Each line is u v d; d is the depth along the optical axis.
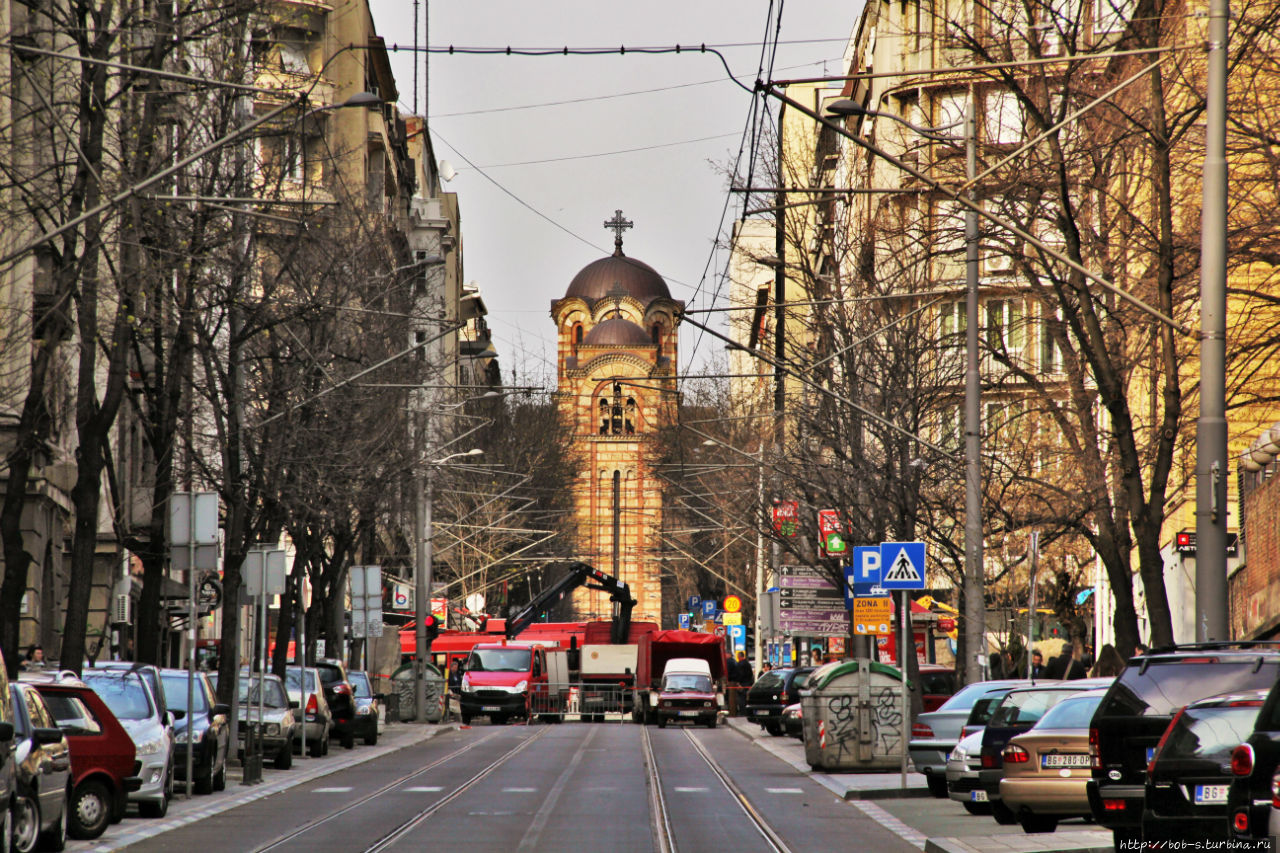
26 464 43.94
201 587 71.94
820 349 76.62
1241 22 50.22
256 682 62.88
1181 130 47.34
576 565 149.75
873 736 60.00
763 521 91.75
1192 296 52.56
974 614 55.72
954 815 42.94
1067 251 48.06
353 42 131.00
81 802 36.00
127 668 43.91
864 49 119.50
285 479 67.94
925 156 59.94
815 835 37.69
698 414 145.12
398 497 100.19
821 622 86.75
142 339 56.25
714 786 53.41
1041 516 73.06
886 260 64.75
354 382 70.50
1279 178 49.75
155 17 48.69
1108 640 100.94
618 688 139.38
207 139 53.28
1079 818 41.06
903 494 70.19
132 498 84.81
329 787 52.66
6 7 52.72
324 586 93.00
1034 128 51.97
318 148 93.94
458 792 50.50
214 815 42.44
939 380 72.56
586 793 50.19
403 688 115.00
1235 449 71.44
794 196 85.06
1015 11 50.75
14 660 42.53
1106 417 79.62
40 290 54.78
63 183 47.81
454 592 164.12
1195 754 25.23
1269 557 59.47
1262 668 29.03
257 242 62.06
